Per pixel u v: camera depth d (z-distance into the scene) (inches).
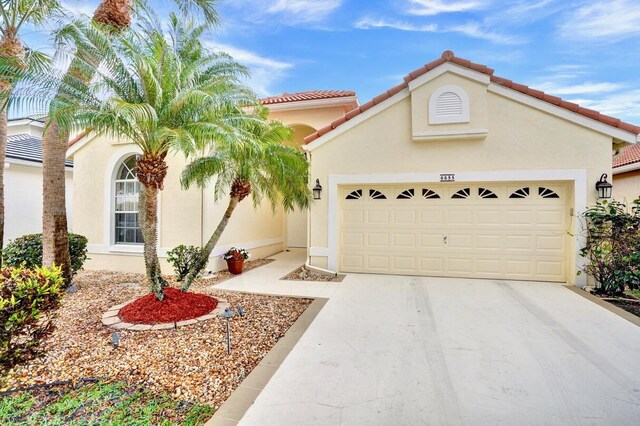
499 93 359.6
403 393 148.6
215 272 420.2
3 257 351.9
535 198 362.0
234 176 316.5
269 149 290.5
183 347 194.2
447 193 387.2
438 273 390.3
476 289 331.9
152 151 245.8
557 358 182.2
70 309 268.4
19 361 147.9
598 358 182.1
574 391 149.8
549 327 228.5
